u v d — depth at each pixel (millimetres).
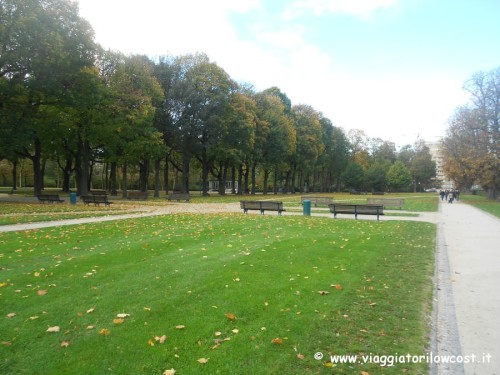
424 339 5086
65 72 30203
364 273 8289
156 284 7250
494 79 45281
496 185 47719
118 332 5137
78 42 30297
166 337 4984
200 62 45406
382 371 4266
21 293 6719
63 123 34625
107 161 43344
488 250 11609
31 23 26031
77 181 46531
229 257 9578
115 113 37469
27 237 12625
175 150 49594
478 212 27016
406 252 10750
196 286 7137
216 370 4180
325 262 9227
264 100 56531
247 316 5707
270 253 10117
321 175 91125
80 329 5238
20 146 30734
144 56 43156
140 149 38062
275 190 65125
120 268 8406
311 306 6152
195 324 5395
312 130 68938
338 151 86188
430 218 21766
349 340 4992
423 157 105625
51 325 5367
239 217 20281
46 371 4184
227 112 46156
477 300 6750
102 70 39062
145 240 12016
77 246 11000
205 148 47062
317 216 21609
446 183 132500
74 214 20797
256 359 4438
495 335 5293
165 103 43594
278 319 5598
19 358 4453
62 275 7863
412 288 7281
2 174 72000
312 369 4258
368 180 87625
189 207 29000
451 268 9133
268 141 55312
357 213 20297
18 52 26969
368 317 5766
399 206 32719
